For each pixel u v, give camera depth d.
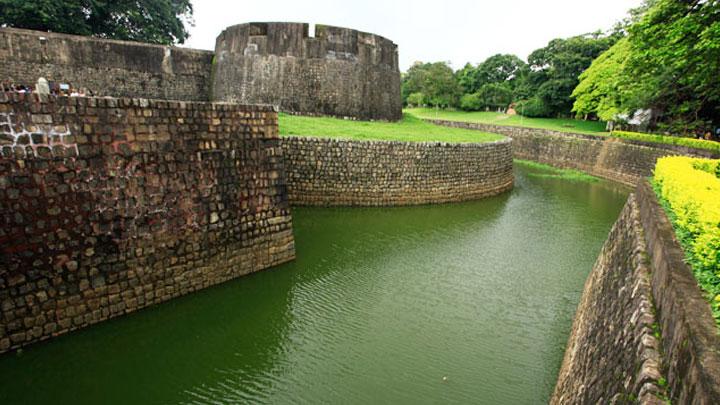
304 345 6.97
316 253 10.51
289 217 9.70
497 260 10.74
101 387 5.87
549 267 10.38
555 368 6.48
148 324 7.12
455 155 16.59
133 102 6.78
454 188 16.84
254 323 7.52
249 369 6.37
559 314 8.10
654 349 2.92
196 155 7.75
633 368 3.00
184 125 7.50
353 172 14.73
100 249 6.60
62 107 6.05
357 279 9.30
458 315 7.98
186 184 7.63
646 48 11.99
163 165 7.27
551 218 15.06
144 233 7.11
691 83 13.67
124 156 6.76
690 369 2.20
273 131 9.12
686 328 2.45
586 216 15.51
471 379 6.20
